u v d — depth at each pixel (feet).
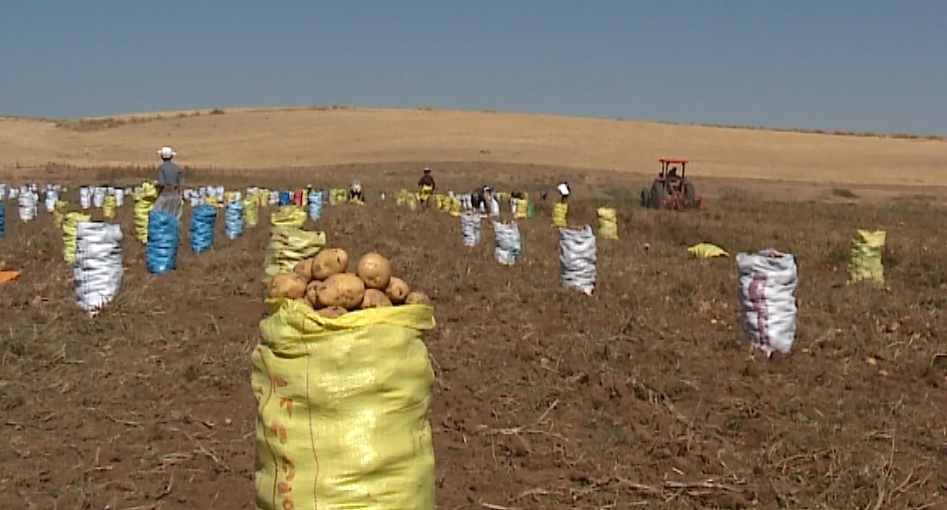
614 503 19.02
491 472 20.49
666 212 95.35
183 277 41.42
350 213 88.99
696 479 20.22
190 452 21.31
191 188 137.08
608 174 201.36
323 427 12.72
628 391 25.98
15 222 77.25
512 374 27.71
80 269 33.86
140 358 28.66
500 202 130.62
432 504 13.67
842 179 200.44
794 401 25.48
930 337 34.19
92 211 95.76
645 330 33.09
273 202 121.80
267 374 13.20
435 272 44.86
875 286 46.47
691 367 28.53
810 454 21.54
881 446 22.38
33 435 22.25
